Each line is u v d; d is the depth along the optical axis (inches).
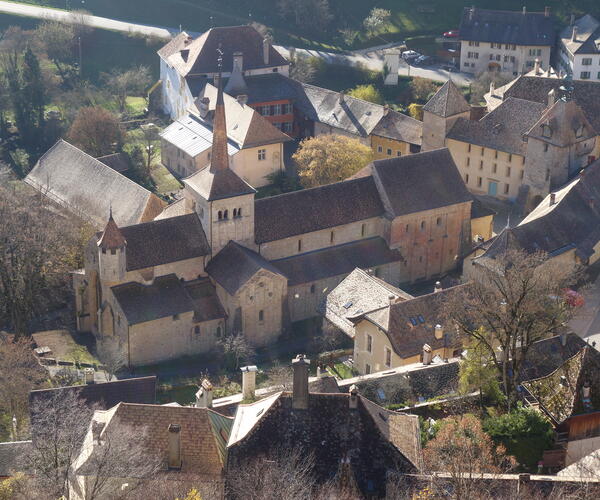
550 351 5049.2
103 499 3693.4
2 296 6737.2
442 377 4990.2
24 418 5270.7
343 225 6978.4
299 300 6796.3
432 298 5772.6
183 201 6914.4
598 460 3878.0
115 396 4822.8
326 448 3796.8
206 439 3954.2
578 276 6476.4
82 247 6909.5
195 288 6545.3
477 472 3661.4
